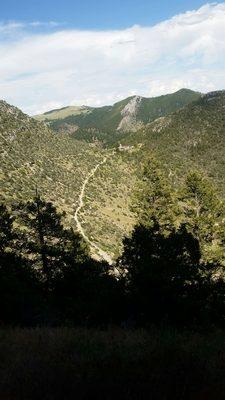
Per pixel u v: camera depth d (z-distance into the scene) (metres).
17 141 132.00
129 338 9.58
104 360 7.67
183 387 6.55
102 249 67.38
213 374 7.05
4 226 29.06
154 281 15.35
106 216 96.12
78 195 107.25
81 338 9.81
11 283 18.25
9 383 6.83
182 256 18.41
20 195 83.00
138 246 19.05
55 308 19.89
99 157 170.75
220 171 183.75
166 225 38.69
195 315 15.01
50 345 9.05
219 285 17.56
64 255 28.89
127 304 15.98
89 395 6.39
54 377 6.89
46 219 29.80
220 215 37.50
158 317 15.09
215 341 9.70
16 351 8.77
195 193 37.72
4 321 15.94
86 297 20.80
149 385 6.55
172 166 185.50
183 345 8.81
